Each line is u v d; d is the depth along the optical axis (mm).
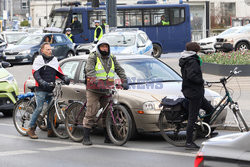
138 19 78250
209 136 19781
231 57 43156
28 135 22750
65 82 21562
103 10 76938
